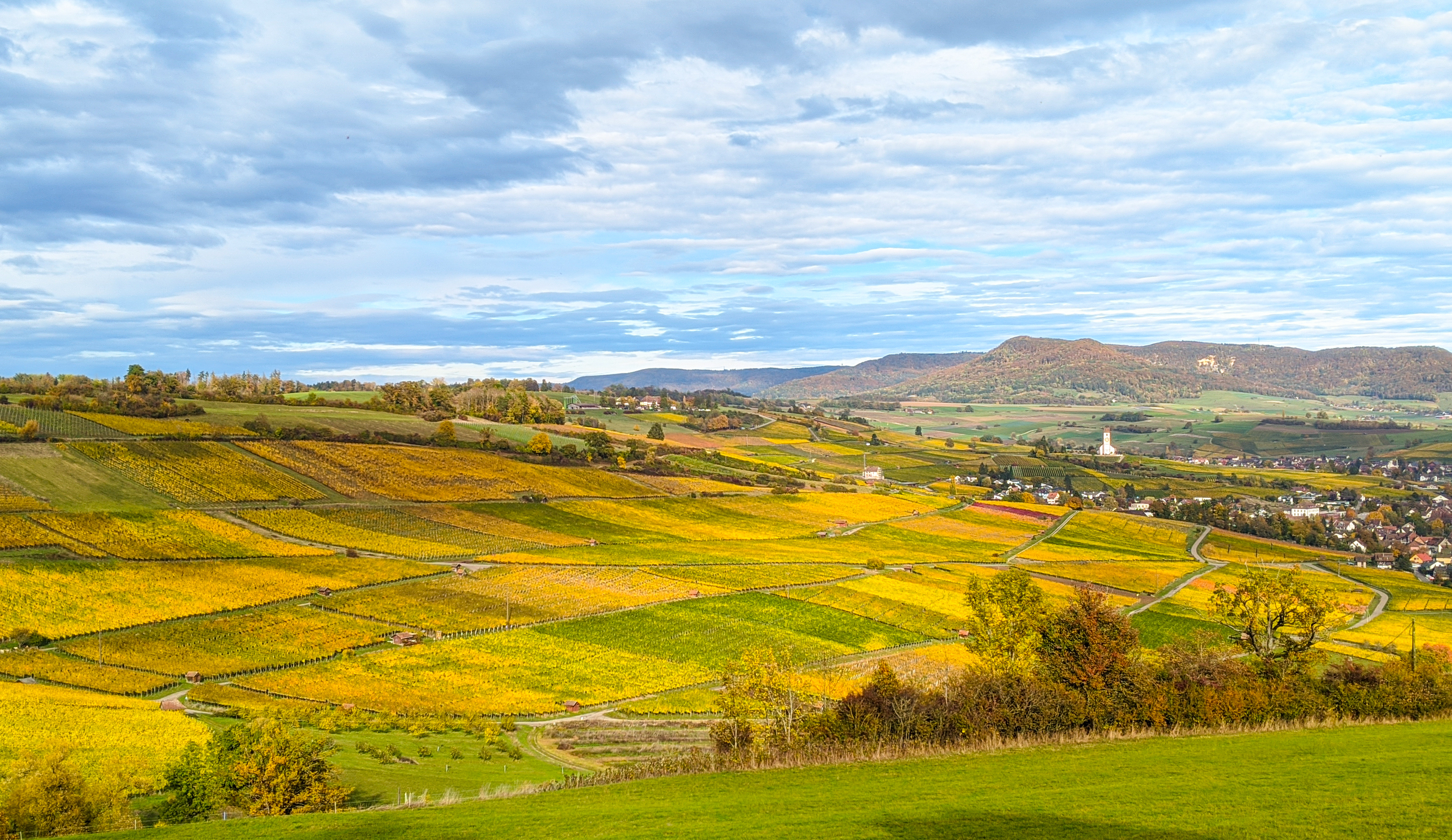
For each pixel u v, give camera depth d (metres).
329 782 51.34
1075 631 51.81
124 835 28.84
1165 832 25.33
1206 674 51.06
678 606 120.38
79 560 106.62
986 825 26.67
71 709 68.94
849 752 41.03
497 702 85.81
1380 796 28.02
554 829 27.81
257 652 91.81
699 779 36.06
